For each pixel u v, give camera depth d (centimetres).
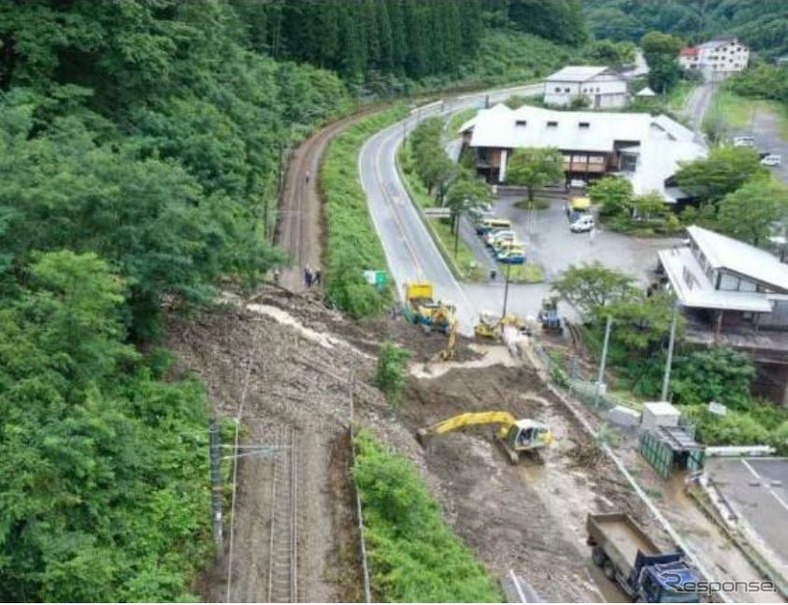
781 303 4666
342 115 9350
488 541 2722
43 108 3356
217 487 2123
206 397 2834
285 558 2195
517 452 3312
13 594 1791
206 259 2828
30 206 2270
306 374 3331
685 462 3359
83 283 2120
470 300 5141
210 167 3888
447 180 6750
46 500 1820
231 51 5638
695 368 4109
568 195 7912
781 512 3142
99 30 3609
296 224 5619
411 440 3180
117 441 2148
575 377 4131
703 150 7975
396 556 2208
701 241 5100
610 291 4631
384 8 10644
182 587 1994
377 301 4634
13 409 1922
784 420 3978
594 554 2727
